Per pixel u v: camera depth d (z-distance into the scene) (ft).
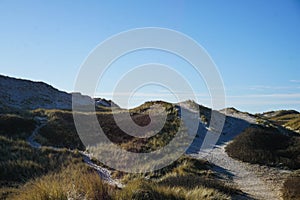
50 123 96.37
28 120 92.38
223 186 50.52
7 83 189.26
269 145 91.61
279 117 289.53
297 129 171.53
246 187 55.67
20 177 53.26
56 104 184.34
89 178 35.58
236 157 80.64
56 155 69.15
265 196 50.08
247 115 154.51
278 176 64.75
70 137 89.71
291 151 84.94
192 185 46.73
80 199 31.37
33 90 193.77
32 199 31.48
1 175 52.70
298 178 55.52
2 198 39.14
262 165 73.87
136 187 35.53
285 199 47.39
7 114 96.94
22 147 70.28
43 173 55.62
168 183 47.16
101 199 32.27
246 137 96.12
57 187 32.63
